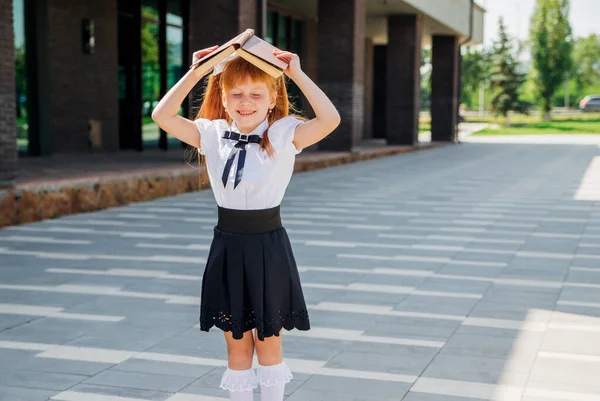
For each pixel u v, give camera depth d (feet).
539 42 209.26
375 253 26.61
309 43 97.35
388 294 20.65
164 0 67.67
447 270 23.82
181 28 70.90
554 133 154.30
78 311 18.62
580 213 37.06
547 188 48.29
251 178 9.93
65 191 34.17
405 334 16.90
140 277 22.40
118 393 13.21
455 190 46.96
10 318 17.94
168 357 15.23
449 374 14.34
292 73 9.95
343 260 25.35
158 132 68.85
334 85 68.85
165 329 17.17
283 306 10.23
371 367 14.71
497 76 196.85
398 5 79.77
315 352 15.61
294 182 51.03
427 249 27.45
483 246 28.07
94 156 55.62
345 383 13.84
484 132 157.58
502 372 14.46
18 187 31.63
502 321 17.99
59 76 55.77
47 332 16.85
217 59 9.61
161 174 41.27
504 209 38.42
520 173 59.31
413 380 14.01
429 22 94.07
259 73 9.86
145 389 13.42
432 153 86.02
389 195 44.11
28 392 13.23
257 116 10.07
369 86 115.75
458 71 112.88
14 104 31.09
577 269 24.03
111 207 37.17
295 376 14.19
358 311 18.85
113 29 60.70
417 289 21.25
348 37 67.82
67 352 15.46
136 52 64.90
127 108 65.16
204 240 28.63
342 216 35.70
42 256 25.32
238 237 10.08
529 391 13.48
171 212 35.96
